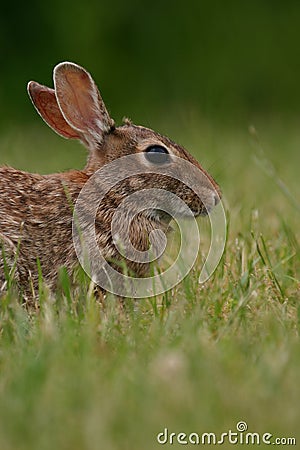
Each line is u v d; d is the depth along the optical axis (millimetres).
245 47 38656
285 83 38562
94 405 9242
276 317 12148
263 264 14078
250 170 23953
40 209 13617
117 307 12758
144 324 12164
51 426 8945
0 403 9516
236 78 38375
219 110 35375
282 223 16062
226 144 28000
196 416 9172
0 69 36719
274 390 9586
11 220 13398
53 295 13422
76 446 8656
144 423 9031
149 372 10016
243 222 17078
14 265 12883
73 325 11523
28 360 10453
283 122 35781
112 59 37812
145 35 38250
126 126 14555
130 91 37656
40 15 37562
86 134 14352
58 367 10211
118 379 9812
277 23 38969
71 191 13812
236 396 9523
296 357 10461
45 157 26281
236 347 10750
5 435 8883
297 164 25703
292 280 13781
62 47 37469
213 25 38781
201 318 11961
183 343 10938
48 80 37062
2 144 28391
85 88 14242
